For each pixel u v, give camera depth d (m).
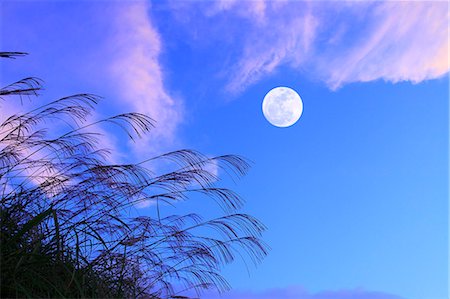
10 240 2.83
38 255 2.88
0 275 2.67
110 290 3.21
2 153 3.32
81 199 3.38
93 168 3.37
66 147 3.52
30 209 3.25
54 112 3.50
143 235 3.54
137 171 3.43
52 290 2.87
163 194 3.53
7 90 3.20
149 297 3.54
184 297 3.67
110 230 3.38
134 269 3.49
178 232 3.68
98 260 3.28
